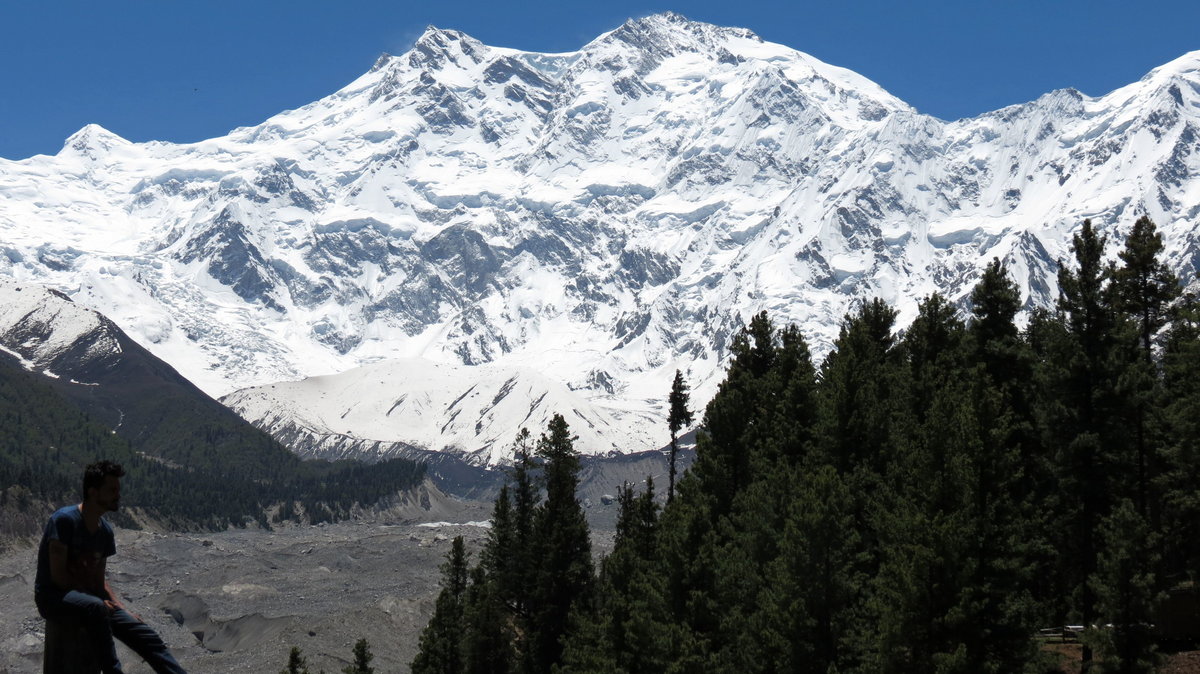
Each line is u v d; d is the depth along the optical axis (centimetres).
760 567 11594
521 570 18938
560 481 19200
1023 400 13075
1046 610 10700
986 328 13638
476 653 17738
